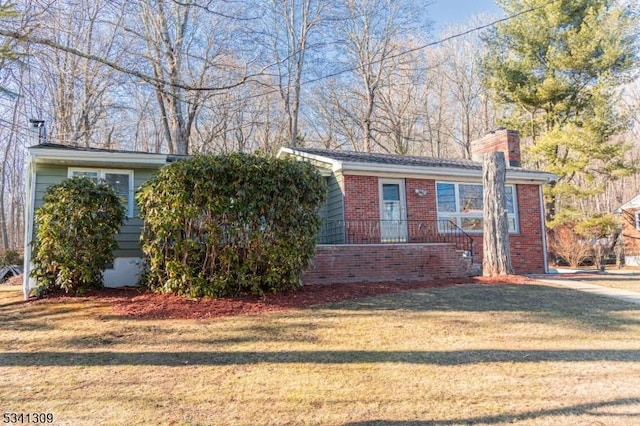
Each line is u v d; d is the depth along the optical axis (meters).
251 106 27.69
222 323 6.51
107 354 5.22
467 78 33.56
